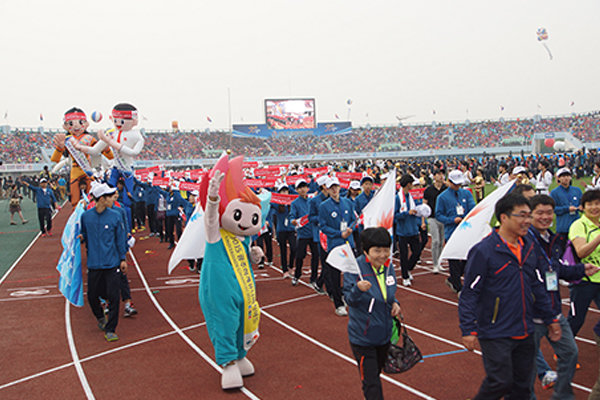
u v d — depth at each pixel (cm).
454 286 892
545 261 424
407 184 961
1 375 597
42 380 579
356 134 8131
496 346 394
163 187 1594
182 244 604
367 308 427
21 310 892
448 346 645
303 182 995
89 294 736
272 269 1225
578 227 529
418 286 980
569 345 445
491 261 396
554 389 461
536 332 431
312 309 851
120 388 552
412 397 502
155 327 776
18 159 5709
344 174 1404
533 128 7819
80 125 1302
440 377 548
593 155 3941
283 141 7731
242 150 7475
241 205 562
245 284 558
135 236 1847
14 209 2278
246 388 541
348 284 431
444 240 986
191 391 539
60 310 892
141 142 1335
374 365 428
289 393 524
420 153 7356
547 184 1562
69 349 684
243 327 562
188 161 6912
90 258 718
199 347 681
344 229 838
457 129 8150
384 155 7388
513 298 394
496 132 7925
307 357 627
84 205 823
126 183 1327
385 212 507
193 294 991
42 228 1900
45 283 1115
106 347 689
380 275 438
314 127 7506
